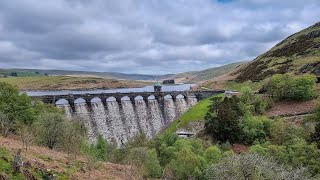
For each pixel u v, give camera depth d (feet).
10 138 235.40
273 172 171.42
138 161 255.09
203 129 443.32
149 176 247.91
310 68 624.59
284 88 490.49
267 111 463.83
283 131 342.23
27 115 304.09
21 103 304.09
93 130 482.69
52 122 257.96
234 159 172.55
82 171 178.40
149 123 586.04
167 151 307.99
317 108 374.43
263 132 378.12
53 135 255.29
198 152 295.28
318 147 263.08
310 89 480.23
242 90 499.51
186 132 474.08
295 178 167.73
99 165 211.41
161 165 298.56
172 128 498.69
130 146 395.34
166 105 638.12
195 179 242.58
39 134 252.62
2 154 143.02
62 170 160.97
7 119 266.57
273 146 277.85
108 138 503.61
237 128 386.73
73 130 270.67
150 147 346.95
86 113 485.56
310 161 237.45
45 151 207.10
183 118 520.42
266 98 497.05
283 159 252.83
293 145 272.51
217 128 393.91
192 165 248.73
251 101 480.64
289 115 429.38
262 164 167.22
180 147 306.96
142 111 581.12
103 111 510.17
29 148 197.16
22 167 131.95
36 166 147.33
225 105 426.51
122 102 547.49
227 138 392.06
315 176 212.23
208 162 267.39
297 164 237.04
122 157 324.19
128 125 543.80
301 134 327.06
